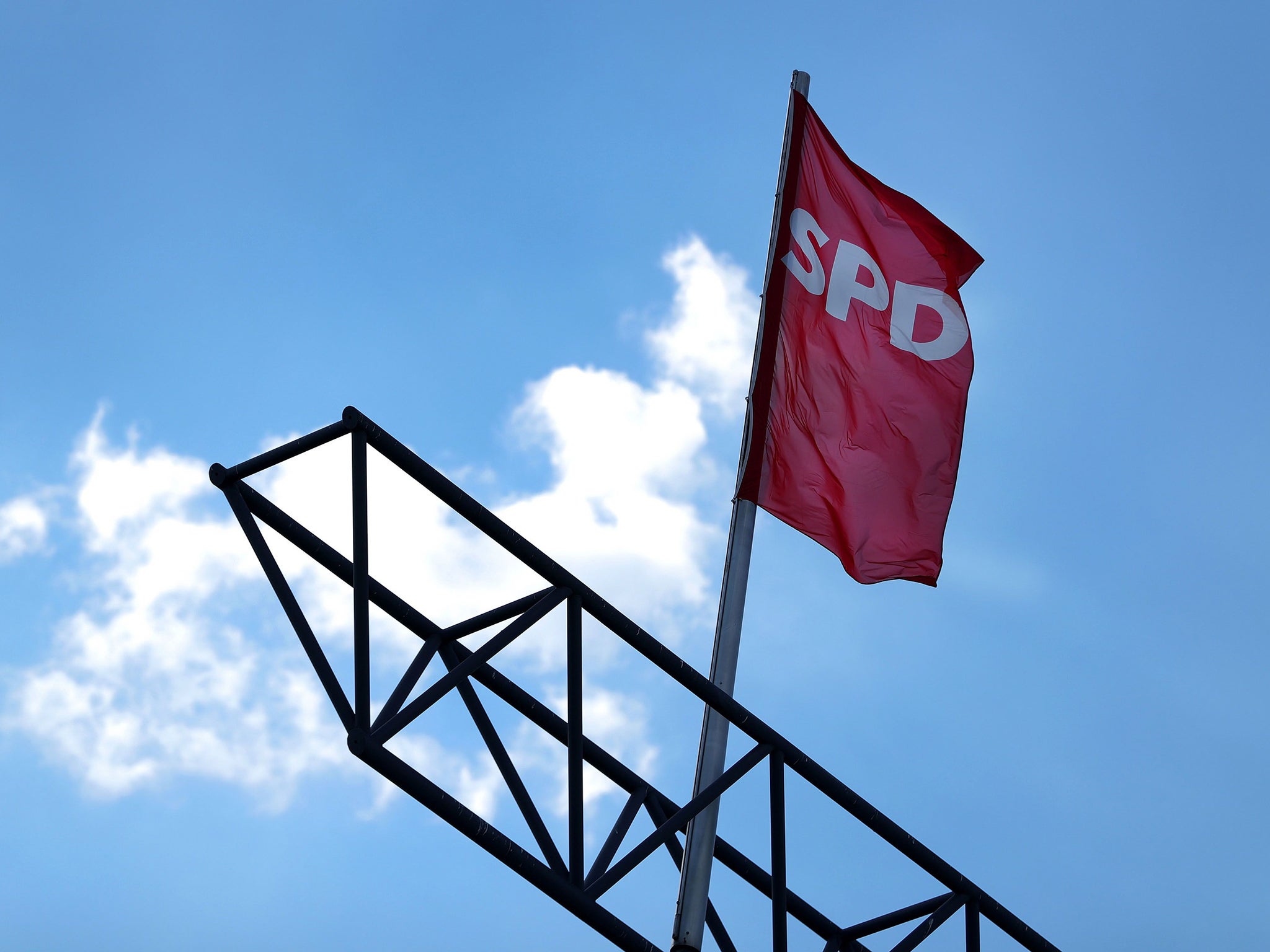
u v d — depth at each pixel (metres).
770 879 13.59
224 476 9.92
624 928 10.04
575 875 9.95
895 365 13.18
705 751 11.22
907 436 12.88
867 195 14.16
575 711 10.38
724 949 12.51
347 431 9.64
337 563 10.78
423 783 9.18
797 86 14.03
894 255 13.95
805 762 11.79
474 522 10.16
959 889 13.16
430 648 10.90
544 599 10.52
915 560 12.45
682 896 10.48
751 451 12.01
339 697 9.17
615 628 10.81
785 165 13.48
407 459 9.77
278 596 9.49
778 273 12.86
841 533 12.12
